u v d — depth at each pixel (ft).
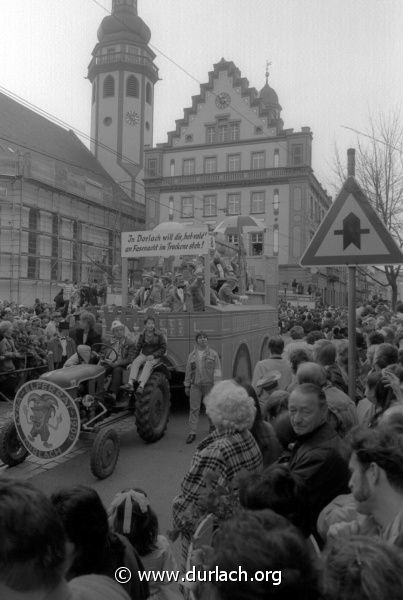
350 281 13.66
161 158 181.16
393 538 6.33
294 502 7.64
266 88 222.28
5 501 4.50
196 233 31.63
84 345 23.50
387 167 51.29
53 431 19.43
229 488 9.80
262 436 12.18
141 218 176.96
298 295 129.70
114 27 183.32
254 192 171.73
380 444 6.95
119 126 181.98
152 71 186.80
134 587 7.59
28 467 21.91
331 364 18.30
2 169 114.11
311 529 8.30
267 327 45.93
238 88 176.55
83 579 6.21
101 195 148.05
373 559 4.61
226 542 4.77
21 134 142.20
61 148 160.25
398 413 9.80
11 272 113.70
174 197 179.11
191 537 10.09
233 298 38.78
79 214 138.41
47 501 4.73
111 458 20.75
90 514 7.10
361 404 16.07
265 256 52.11
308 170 167.32
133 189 181.88
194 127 179.83
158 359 25.38
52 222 127.44
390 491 6.73
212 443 10.79
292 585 4.43
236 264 44.16
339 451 9.81
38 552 4.42
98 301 68.23
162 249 32.17
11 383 36.63
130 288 44.96
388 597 4.37
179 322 30.94
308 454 9.84
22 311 63.26
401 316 44.45
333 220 13.83
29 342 39.81
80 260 134.72
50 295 122.83
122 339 25.86
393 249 13.33
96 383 22.72
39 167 120.67
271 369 21.04
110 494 18.74
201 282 32.94
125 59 181.47
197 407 26.20
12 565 4.34
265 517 5.04
